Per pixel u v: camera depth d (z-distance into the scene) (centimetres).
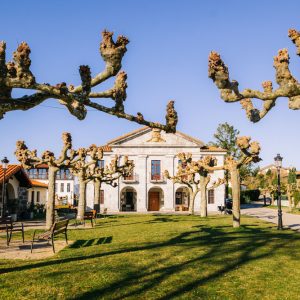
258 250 1102
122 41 863
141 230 1828
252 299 611
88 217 2138
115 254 1031
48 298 609
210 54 743
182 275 765
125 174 3284
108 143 5147
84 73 853
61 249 1178
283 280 735
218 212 4647
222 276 760
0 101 737
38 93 799
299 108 736
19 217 3053
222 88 748
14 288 667
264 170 10231
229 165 1983
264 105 875
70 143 1892
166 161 5159
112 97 962
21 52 739
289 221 2614
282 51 719
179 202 5159
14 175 2942
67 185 7200
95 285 686
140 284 694
